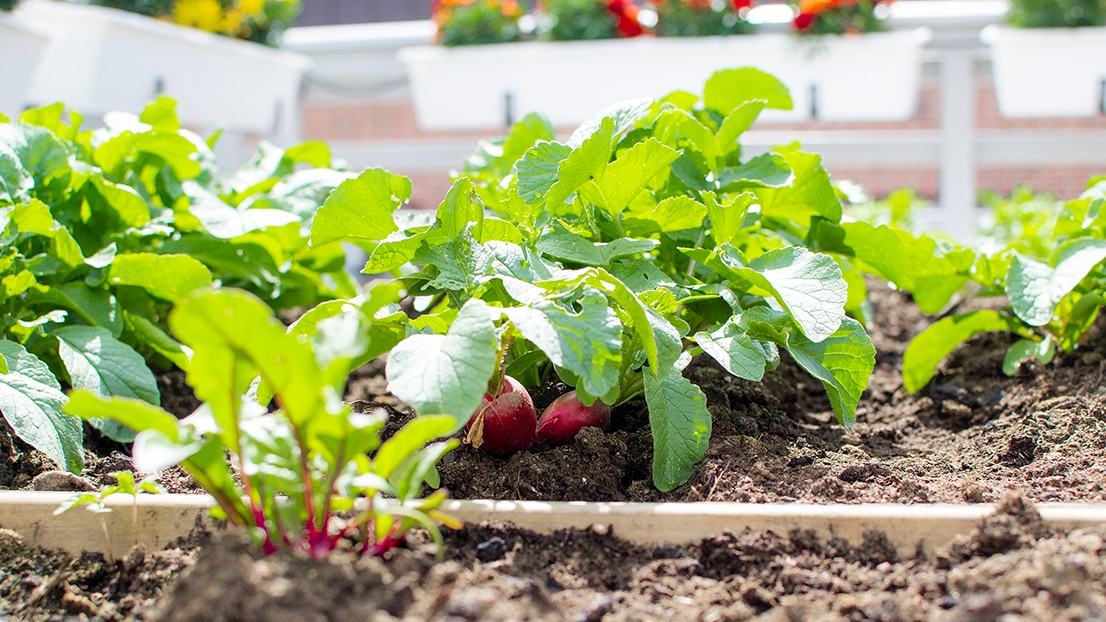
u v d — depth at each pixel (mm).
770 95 1386
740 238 1314
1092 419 1240
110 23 1715
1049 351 1352
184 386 1446
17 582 1040
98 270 1330
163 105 1469
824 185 1315
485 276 1118
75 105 1750
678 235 1285
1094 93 2061
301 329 1134
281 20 2236
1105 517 1014
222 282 1523
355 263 2471
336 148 2672
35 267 1290
